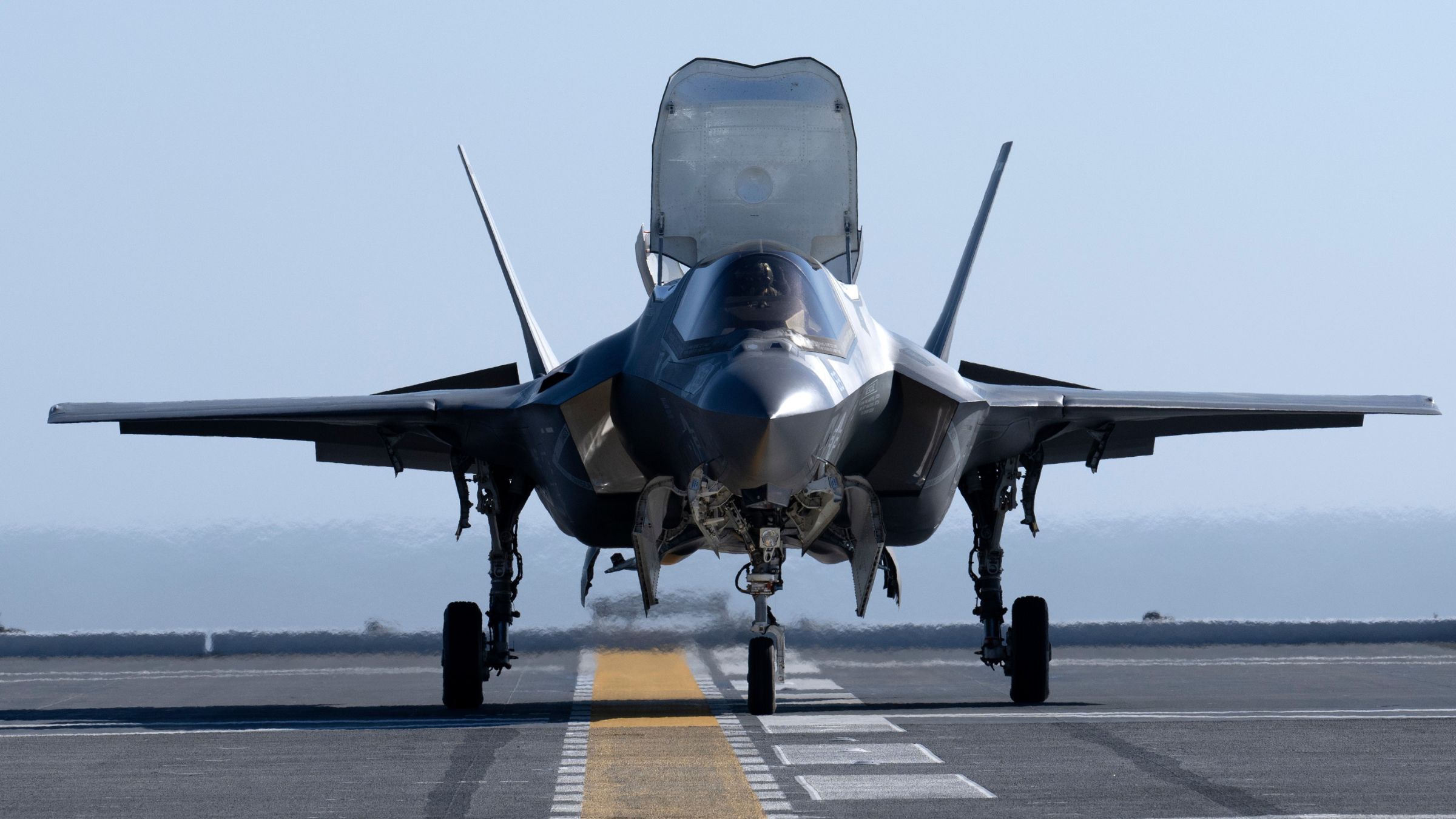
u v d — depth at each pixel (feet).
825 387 135.85
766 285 147.13
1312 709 150.51
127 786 99.50
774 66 188.14
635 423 150.30
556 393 153.07
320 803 92.07
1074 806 88.79
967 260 203.00
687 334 145.79
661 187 189.47
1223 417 184.55
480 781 100.12
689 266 190.90
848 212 189.98
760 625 144.15
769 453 130.72
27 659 278.87
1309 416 183.83
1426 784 95.35
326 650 289.94
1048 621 165.58
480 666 160.25
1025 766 104.27
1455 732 122.42
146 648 286.46
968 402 151.94
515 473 171.73
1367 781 96.94
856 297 162.40
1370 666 235.20
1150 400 166.20
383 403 164.45
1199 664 242.37
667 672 230.27
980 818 85.25
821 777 100.37
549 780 100.01
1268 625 293.43
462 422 162.91
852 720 136.56
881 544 149.79
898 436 154.40
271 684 214.48
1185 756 108.88
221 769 107.14
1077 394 167.12
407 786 98.48
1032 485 174.29
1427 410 175.01
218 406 166.40
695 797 92.99
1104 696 174.60
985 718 138.72
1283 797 91.20
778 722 135.33
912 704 164.76
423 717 148.46
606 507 161.48
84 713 159.02
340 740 123.95
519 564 173.27
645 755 111.86
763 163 189.16
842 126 188.55
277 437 182.09
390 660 276.41
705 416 133.39
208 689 205.16
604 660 256.11
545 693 186.29
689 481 141.49
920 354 159.84
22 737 129.18
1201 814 85.92
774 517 142.10
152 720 148.56
